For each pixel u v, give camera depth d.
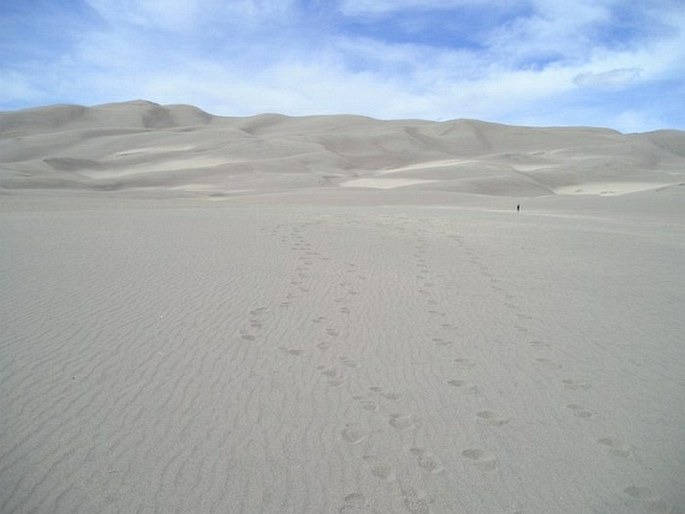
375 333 7.80
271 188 76.94
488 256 14.22
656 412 5.56
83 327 7.38
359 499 4.10
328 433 5.00
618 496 4.19
